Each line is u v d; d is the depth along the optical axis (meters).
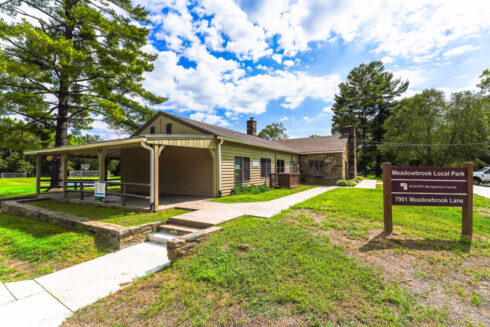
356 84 38.12
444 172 4.06
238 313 2.12
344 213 5.58
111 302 2.55
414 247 3.45
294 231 4.20
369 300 2.21
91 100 12.60
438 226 4.43
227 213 5.77
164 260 3.80
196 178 9.84
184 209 6.61
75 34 12.72
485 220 4.92
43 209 7.05
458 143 23.09
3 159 37.28
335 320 1.95
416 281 2.53
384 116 35.66
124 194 7.05
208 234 4.09
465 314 2.00
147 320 2.16
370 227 4.46
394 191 4.18
